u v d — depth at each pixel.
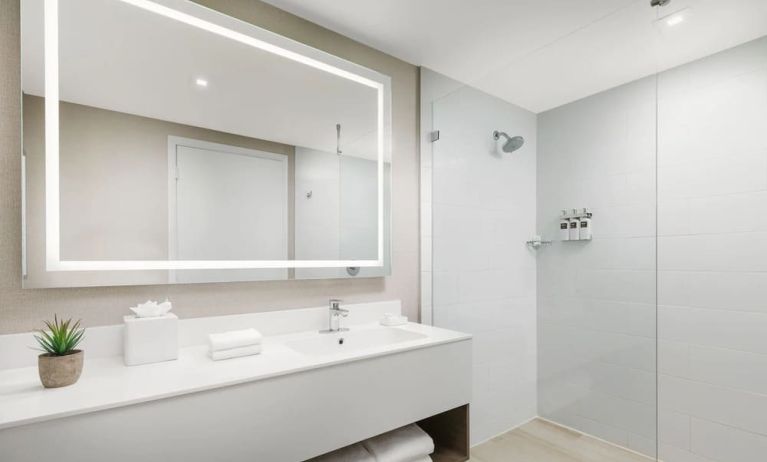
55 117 1.26
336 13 1.79
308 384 1.22
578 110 2.12
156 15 1.45
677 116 2.06
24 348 1.19
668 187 2.11
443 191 2.31
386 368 1.42
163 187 1.45
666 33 1.77
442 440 1.83
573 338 2.05
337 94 1.93
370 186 2.04
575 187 2.11
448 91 2.43
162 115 1.45
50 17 1.26
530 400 2.13
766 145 1.78
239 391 1.09
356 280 1.99
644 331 1.82
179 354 1.36
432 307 2.31
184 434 1.00
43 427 0.84
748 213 1.83
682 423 2.03
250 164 1.66
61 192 1.26
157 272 1.42
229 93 1.61
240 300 1.62
